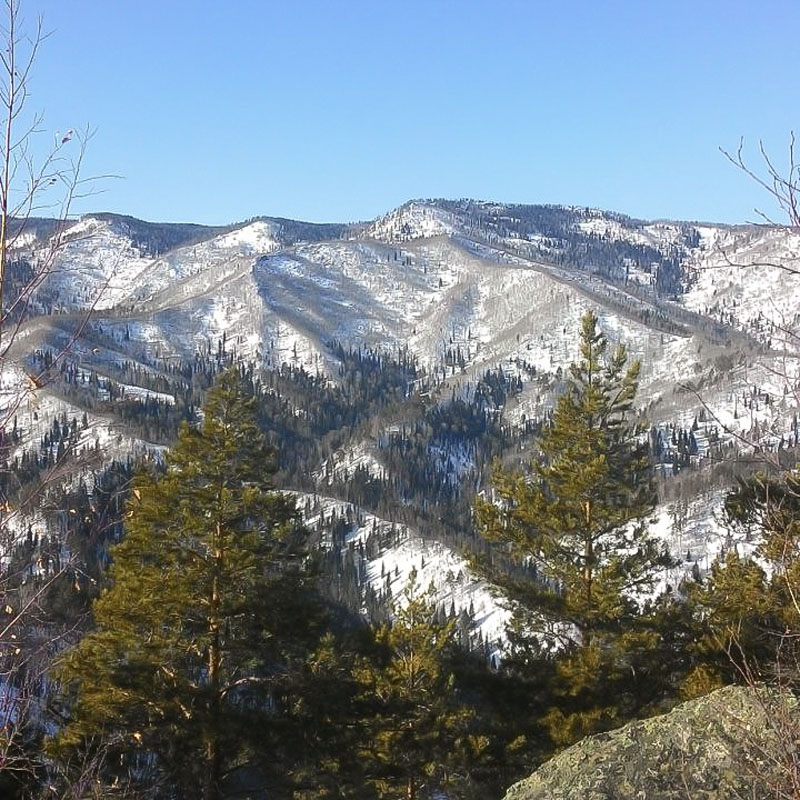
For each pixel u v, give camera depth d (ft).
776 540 16.51
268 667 47.14
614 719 41.57
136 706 39.27
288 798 46.42
